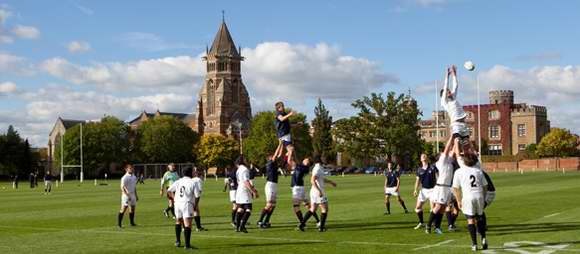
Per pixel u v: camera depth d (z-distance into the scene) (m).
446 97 18.89
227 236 19.42
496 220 22.19
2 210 33.09
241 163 20.61
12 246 17.81
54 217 27.81
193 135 167.12
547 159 130.75
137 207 33.84
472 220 15.52
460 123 18.58
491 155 149.50
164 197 44.81
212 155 158.00
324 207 20.06
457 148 18.33
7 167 144.12
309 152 146.12
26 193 58.59
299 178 20.84
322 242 17.50
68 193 56.72
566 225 20.23
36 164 157.38
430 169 20.52
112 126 153.88
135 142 161.00
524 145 157.38
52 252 16.56
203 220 25.11
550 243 16.34
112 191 59.97
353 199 36.75
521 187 48.03
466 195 15.51
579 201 31.23
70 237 19.83
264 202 35.94
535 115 155.62
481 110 162.38
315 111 150.38
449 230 19.73
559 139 138.75
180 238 18.72
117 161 153.75
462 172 15.66
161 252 16.31
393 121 117.12
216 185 73.00
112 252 16.42
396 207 30.17
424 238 18.02
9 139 145.75
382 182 67.75
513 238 17.47
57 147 157.38
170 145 157.00
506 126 159.12
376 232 19.64
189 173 17.14
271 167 21.56
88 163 147.38
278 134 21.56
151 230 21.64
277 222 23.50
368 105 118.62
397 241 17.42
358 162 144.12
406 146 116.00
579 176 76.44
